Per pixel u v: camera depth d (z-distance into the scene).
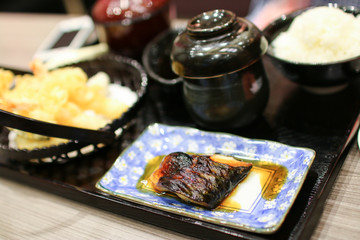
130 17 0.62
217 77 0.40
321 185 0.35
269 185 0.37
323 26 0.43
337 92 0.48
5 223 0.42
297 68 0.43
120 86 0.57
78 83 0.49
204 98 0.43
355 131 0.42
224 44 0.39
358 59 0.40
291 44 0.46
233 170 0.37
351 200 0.35
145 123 0.51
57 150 0.43
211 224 0.34
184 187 0.36
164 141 0.45
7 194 0.47
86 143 0.44
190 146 0.44
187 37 0.41
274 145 0.39
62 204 0.43
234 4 0.88
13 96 0.48
